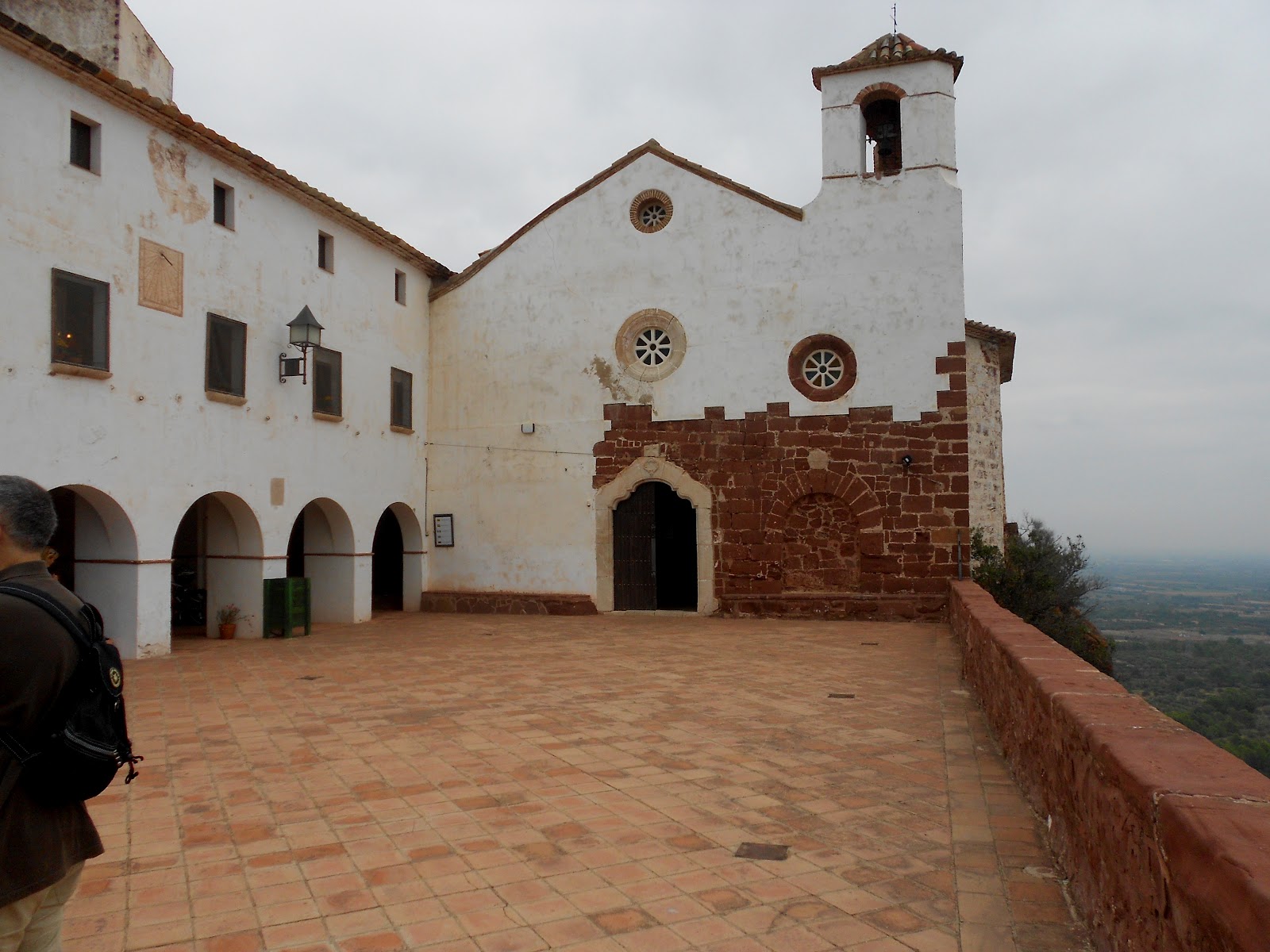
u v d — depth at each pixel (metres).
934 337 15.77
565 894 4.11
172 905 4.02
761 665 10.88
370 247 16.66
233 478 13.12
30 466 10.07
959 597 12.02
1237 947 1.99
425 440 18.47
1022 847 4.61
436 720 7.85
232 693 9.18
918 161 16.06
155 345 11.78
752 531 16.50
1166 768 2.96
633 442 17.22
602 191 17.67
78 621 2.58
